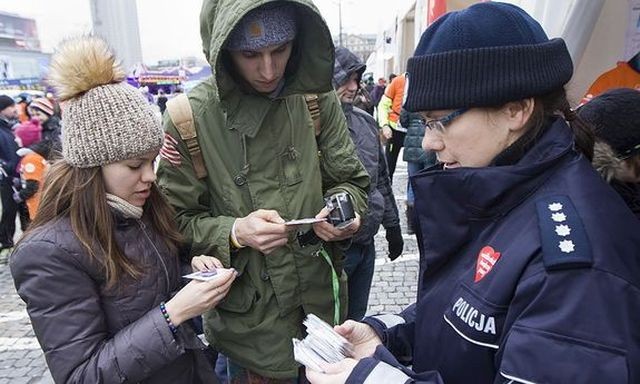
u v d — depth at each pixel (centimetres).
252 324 162
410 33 1130
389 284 417
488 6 83
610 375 62
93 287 128
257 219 145
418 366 96
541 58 79
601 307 65
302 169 160
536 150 82
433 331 92
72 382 121
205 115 153
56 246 122
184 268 159
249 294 160
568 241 70
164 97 1728
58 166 131
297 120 160
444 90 82
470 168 85
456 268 91
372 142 258
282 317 162
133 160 129
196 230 157
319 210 163
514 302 73
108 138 124
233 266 158
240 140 153
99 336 127
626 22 196
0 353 346
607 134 126
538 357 66
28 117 774
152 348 125
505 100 79
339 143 176
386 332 117
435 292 93
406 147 509
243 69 143
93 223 126
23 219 569
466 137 85
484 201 84
